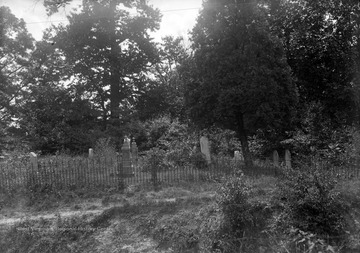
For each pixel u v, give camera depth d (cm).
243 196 748
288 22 1847
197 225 769
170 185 1012
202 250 705
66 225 783
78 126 2725
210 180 1027
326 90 1797
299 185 750
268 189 874
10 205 912
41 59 3155
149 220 800
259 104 1258
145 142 2405
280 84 1293
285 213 739
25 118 2855
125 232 777
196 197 877
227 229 723
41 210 876
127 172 1140
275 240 699
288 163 1197
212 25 1322
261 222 747
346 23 1862
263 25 1286
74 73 2848
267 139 1572
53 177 1045
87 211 846
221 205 744
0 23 2939
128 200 900
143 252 726
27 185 1000
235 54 1254
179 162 1277
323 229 696
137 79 2989
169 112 2919
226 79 1256
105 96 2938
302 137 1398
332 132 1445
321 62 1838
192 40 1377
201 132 1627
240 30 1276
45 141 2653
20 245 743
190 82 1392
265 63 1263
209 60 1299
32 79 3081
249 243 705
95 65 2803
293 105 1348
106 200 908
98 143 1989
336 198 730
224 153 1720
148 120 2728
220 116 1315
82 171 1110
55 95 2767
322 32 1862
